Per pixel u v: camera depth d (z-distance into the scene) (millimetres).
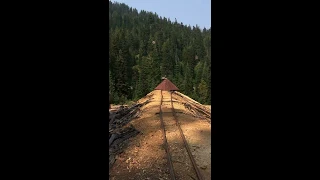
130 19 198125
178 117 14992
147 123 13781
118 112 19766
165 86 31734
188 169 7863
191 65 110562
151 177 7410
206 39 165625
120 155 9164
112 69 66500
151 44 128625
